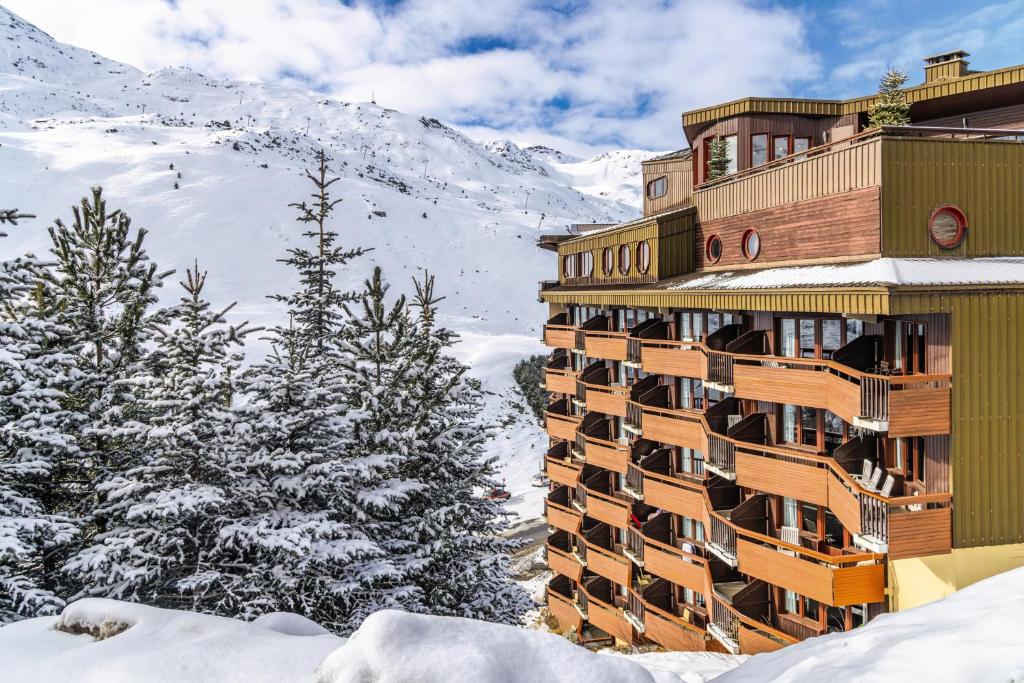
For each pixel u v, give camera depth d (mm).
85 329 16797
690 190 28234
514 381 77375
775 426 18281
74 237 17047
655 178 31203
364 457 16344
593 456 27391
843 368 14461
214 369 14836
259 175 174875
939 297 13094
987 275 13789
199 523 14383
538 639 6367
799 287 15086
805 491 16031
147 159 178000
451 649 5895
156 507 12695
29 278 13586
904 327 14711
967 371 13391
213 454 14086
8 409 14258
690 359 20516
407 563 17219
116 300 17359
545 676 5953
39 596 12375
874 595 14773
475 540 20047
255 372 16344
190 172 172750
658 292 21734
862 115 23531
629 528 24531
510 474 57125
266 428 14961
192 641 7988
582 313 32031
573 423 30641
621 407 25766
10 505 12914
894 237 14945
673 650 21500
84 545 14781
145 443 14664
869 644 9211
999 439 13586
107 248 17234
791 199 18391
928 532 13359
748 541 17516
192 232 140375
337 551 13945
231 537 13305
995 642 7719
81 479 15227
